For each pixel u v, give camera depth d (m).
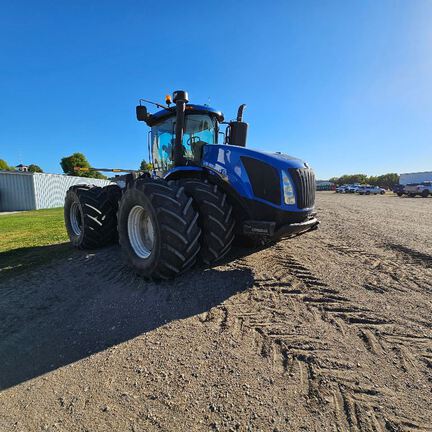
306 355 1.81
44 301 2.95
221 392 1.55
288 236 3.44
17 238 7.07
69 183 26.53
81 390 1.65
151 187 3.01
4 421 1.48
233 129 4.59
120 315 2.50
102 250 4.93
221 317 2.33
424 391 1.49
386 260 3.75
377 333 2.02
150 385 1.64
